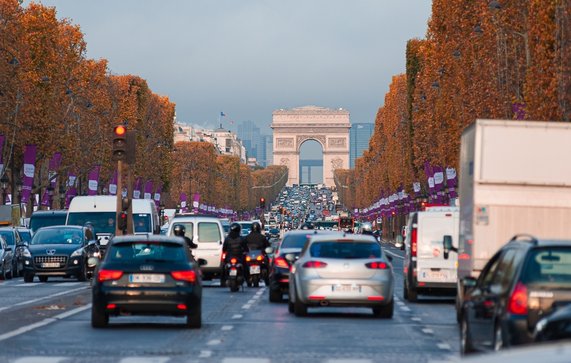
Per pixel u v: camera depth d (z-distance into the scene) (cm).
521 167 6353
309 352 4994
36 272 12544
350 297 7012
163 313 6122
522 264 3903
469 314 4466
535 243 3956
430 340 5628
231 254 10619
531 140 6366
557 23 11875
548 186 6325
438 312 7919
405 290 9644
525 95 12375
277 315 7400
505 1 14538
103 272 6094
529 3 13725
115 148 11012
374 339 5666
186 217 12100
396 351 5059
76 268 12638
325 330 6197
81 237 13062
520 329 3791
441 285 9044
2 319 6850
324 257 7112
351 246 7188
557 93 11812
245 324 6600
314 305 7100
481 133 6362
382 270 7081
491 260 4450
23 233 15788
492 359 1886
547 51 12106
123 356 4775
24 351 4953
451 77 18525
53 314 7269
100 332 5947
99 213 14200
